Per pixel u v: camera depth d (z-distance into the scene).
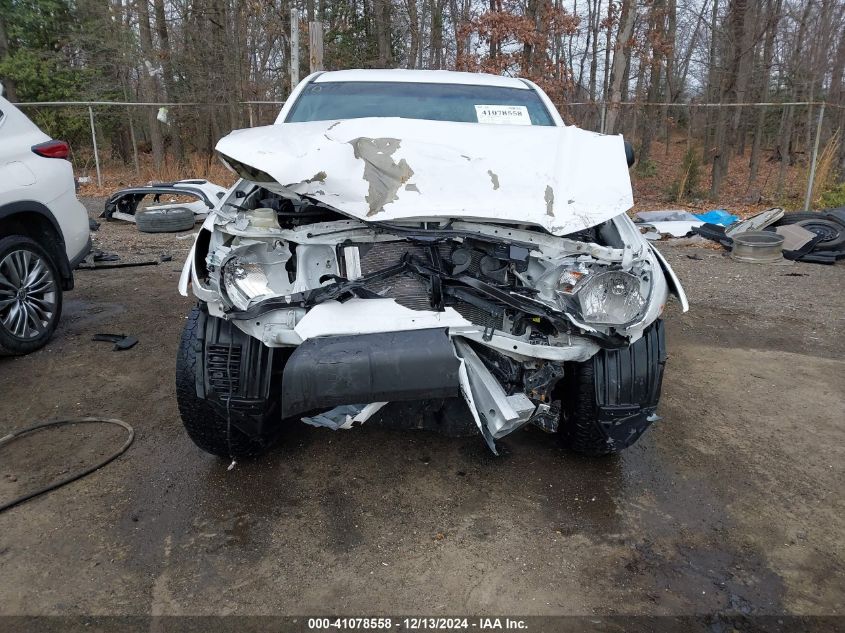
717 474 3.08
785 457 3.25
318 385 2.28
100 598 2.20
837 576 2.40
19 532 2.53
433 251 2.60
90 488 2.83
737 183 17.95
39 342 4.41
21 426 3.38
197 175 14.07
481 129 3.11
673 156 27.17
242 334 2.62
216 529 2.58
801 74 19.52
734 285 6.72
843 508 2.83
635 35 17.67
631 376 2.71
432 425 2.88
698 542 2.57
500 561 2.43
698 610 2.21
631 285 2.53
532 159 2.86
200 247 2.65
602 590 2.29
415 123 3.07
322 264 2.61
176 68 17.77
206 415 2.73
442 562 2.42
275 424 2.89
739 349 4.85
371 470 3.03
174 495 2.80
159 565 2.37
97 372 4.07
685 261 7.86
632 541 2.57
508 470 3.05
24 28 17.83
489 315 2.61
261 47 19.09
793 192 13.70
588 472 3.05
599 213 2.59
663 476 3.04
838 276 7.13
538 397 2.73
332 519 2.66
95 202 11.49
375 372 2.29
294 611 2.17
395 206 2.50
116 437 3.27
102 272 6.57
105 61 18.41
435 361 2.32
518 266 2.60
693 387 4.10
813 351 4.85
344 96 4.01
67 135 17.73
